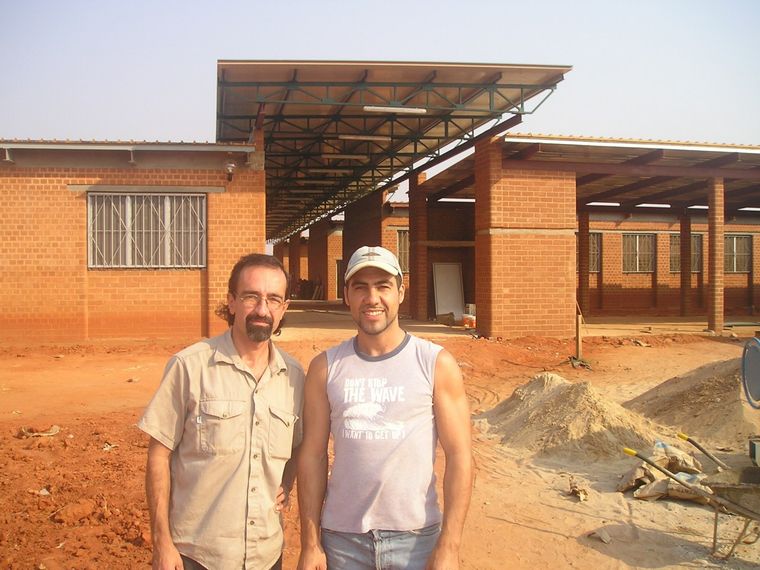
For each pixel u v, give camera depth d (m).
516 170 16.92
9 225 15.36
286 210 36.41
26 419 8.73
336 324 20.75
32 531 5.12
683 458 6.76
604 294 30.03
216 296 15.95
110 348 14.94
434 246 24.84
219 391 2.76
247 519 2.72
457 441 2.79
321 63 14.08
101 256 15.70
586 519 5.85
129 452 7.32
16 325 15.38
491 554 5.15
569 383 9.24
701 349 16.58
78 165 15.53
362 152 22.53
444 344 15.79
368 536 2.72
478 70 14.80
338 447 2.81
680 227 28.06
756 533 5.41
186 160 15.85
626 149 16.53
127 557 4.78
